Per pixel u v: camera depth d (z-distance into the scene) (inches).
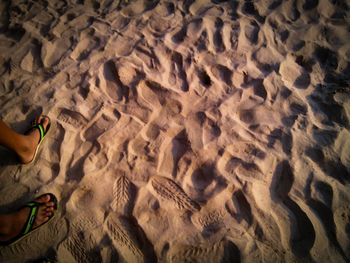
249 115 65.4
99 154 58.9
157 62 72.3
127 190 55.4
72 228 50.9
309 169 57.7
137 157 59.0
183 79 70.7
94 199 54.2
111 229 51.5
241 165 58.6
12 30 78.9
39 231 50.4
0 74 69.6
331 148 59.7
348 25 81.3
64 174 56.7
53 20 81.0
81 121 63.2
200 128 63.1
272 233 51.9
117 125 62.7
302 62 75.9
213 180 57.0
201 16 81.4
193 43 75.9
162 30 78.6
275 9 84.4
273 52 75.4
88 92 66.7
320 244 50.2
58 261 48.1
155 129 62.9
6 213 51.6
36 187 54.7
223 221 53.2
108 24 79.8
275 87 69.0
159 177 57.2
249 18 81.9
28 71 70.4
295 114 65.0
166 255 49.1
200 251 50.3
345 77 71.4
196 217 53.6
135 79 69.3
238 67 71.7
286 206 54.6
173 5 84.4
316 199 54.4
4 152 57.7
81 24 79.9
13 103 64.6
